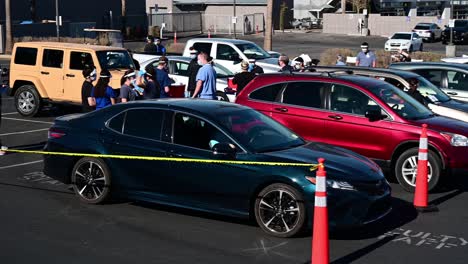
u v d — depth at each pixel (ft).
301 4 311.88
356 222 34.01
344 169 34.73
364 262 31.58
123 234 35.55
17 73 77.15
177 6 319.27
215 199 36.60
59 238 34.83
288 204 34.58
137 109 39.81
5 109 83.66
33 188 45.55
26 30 199.00
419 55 136.77
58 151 41.39
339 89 49.08
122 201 42.16
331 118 48.52
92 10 249.96
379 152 47.19
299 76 50.75
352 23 277.23
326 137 48.85
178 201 37.83
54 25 208.13
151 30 249.55
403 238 35.53
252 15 284.20
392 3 298.76
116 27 250.78
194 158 36.83
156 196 38.55
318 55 180.55
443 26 271.69
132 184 39.22
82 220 38.04
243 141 36.40
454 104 56.95
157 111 39.11
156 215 39.22
